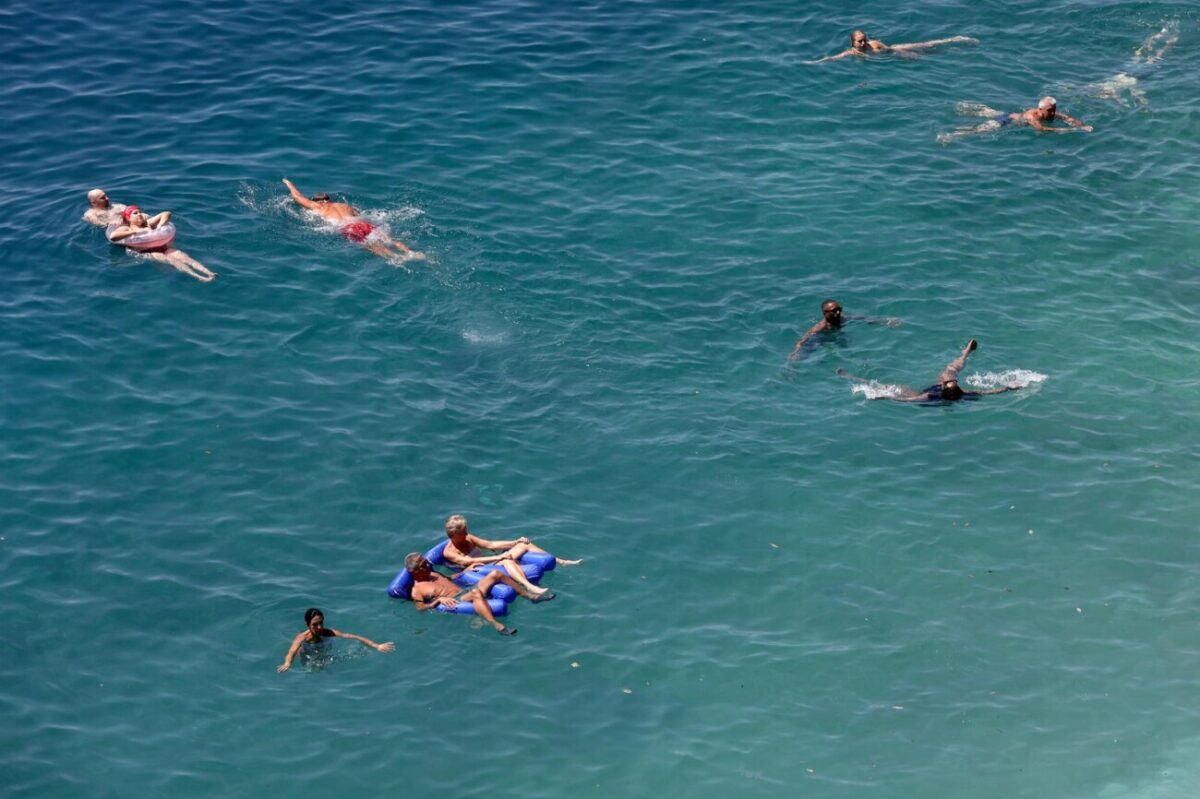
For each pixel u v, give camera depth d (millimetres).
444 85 56812
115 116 54844
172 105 55594
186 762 29688
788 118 54812
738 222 48531
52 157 52344
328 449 38812
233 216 48781
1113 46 60312
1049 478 37562
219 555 35281
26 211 49062
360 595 34062
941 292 44969
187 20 61750
